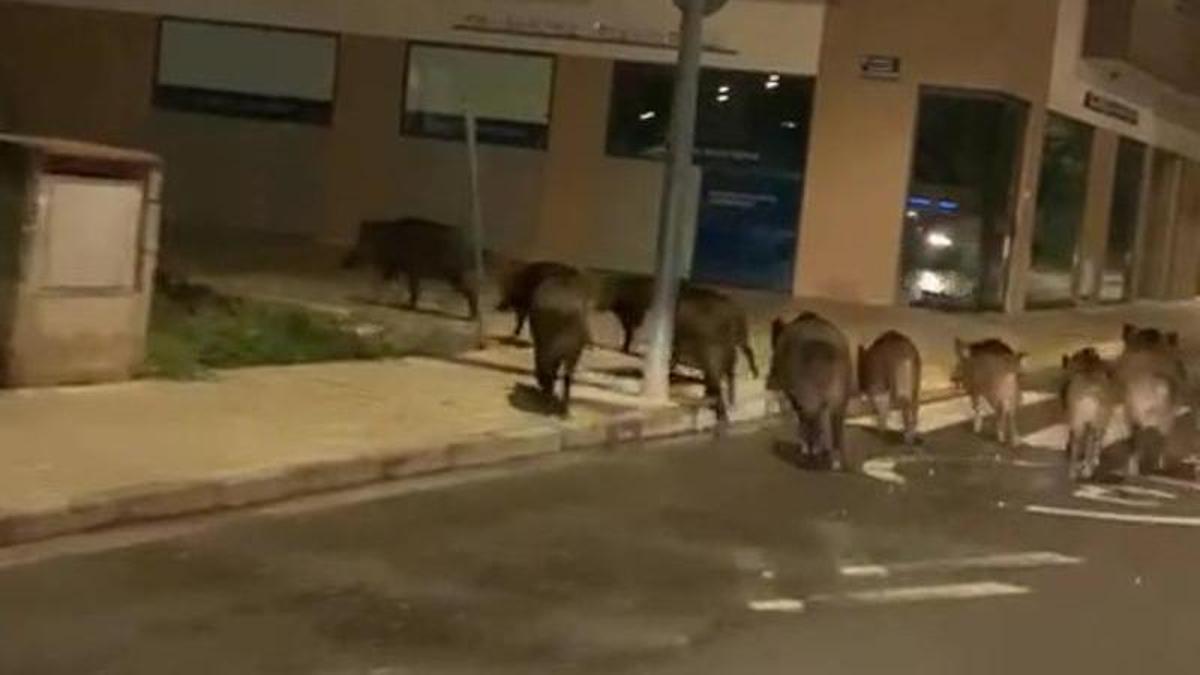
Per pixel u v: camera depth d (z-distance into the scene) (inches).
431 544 384.2
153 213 510.0
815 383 531.5
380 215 1145.4
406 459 458.9
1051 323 1111.6
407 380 578.6
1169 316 1327.5
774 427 608.1
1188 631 352.8
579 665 298.5
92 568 338.0
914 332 936.3
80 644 288.0
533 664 297.4
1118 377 559.5
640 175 1105.4
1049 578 396.2
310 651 294.8
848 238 1080.8
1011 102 1091.9
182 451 423.8
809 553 406.0
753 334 829.2
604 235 1112.2
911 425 590.2
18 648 283.0
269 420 478.0
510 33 1117.7
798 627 335.3
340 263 964.6
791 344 541.6
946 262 1082.7
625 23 1098.7
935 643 329.4
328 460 434.0
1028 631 343.9
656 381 592.4
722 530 425.7
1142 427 559.2
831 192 1081.4
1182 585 398.6
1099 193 1294.3
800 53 1078.4
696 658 307.7
